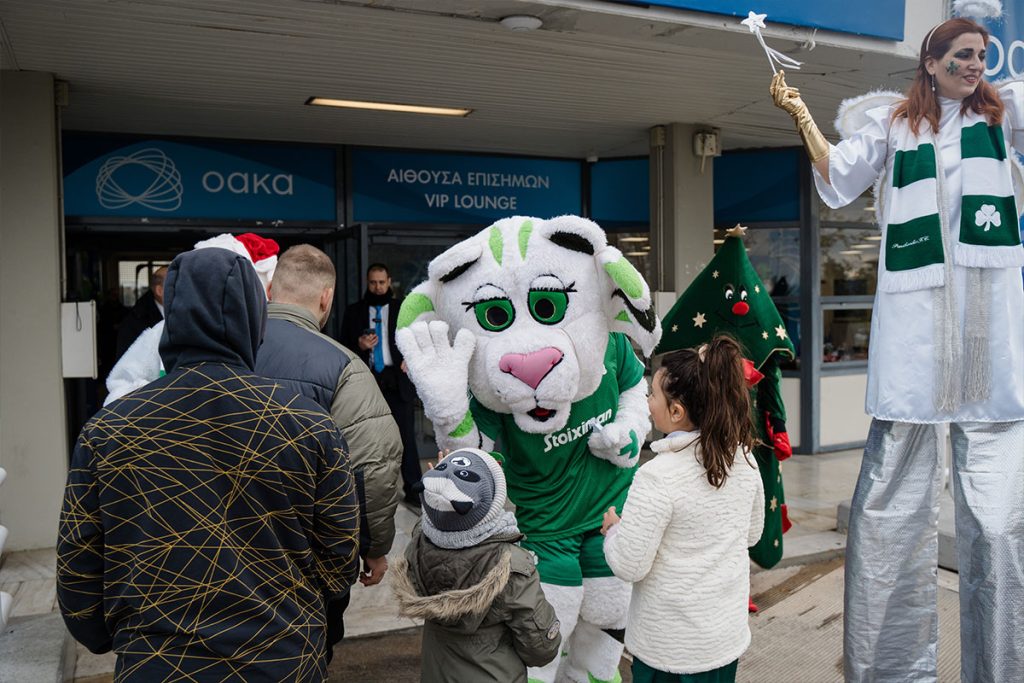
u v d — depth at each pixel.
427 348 3.10
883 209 3.00
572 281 3.12
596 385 3.18
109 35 4.95
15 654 3.54
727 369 2.58
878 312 2.95
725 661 2.58
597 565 3.23
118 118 6.84
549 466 3.18
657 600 2.58
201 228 7.53
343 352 2.81
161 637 1.78
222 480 1.82
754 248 9.38
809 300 9.05
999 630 2.80
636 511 2.55
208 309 1.88
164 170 7.40
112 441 1.80
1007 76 5.21
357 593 4.99
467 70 5.87
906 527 2.94
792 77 6.25
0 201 5.54
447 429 3.08
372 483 2.73
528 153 8.80
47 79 5.65
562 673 3.43
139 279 8.80
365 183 8.14
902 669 2.96
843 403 9.36
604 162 9.09
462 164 8.53
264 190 7.76
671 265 7.99
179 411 1.83
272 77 5.89
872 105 3.05
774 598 4.99
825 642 4.38
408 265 8.50
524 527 3.19
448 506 2.40
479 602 2.36
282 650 1.84
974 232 2.77
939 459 2.96
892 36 5.53
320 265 2.96
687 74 6.11
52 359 5.64
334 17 4.73
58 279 5.70
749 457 2.68
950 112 2.83
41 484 5.63
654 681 2.66
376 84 6.14
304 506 1.89
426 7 4.56
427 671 2.62
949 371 2.76
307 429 1.89
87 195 7.18
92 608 1.87
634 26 4.93
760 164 9.25
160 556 1.78
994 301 2.80
